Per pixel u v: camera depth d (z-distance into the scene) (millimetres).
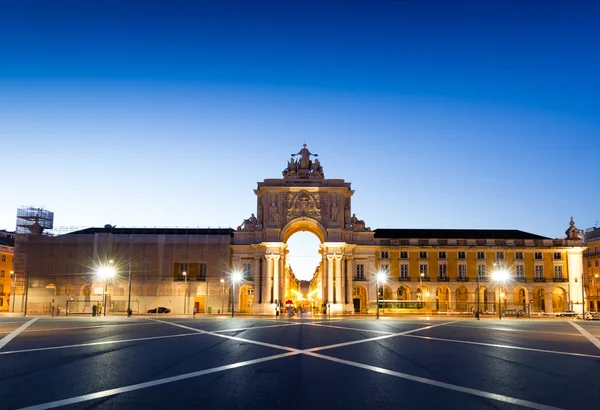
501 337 27828
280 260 68062
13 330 30500
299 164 71500
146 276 67562
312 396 11797
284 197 69750
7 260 77562
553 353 20422
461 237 73000
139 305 66188
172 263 68125
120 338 25547
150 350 20359
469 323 42344
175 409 10562
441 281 70750
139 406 10797
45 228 72062
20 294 65688
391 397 11727
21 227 73125
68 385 12992
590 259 79500
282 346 22125
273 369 15641
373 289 69188
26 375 14430
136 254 68000
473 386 13086
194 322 40906
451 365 16734
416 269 71125
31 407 10695
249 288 70188
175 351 20047
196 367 15953
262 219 70125
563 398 11781
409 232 74438
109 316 54188
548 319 54938
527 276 71250
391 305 67812
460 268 71375
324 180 70375
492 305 70312
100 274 66375
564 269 71438
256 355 18953
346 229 70250
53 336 26453
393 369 15781
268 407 10758
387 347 22031
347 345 22703
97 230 71312
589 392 12492
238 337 26453
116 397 11625
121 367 15891
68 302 63281
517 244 71812
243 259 69562
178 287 67625
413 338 26625
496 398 11695
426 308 70125
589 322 46656
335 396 11805
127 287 67125
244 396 11773
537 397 11859
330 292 66750
